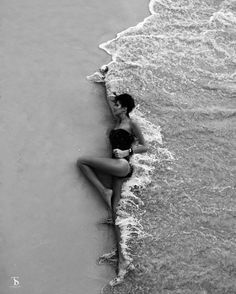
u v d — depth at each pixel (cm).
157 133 487
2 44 522
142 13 582
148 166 466
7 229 414
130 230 428
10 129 467
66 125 480
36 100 490
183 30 573
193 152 481
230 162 478
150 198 448
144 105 506
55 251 413
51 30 544
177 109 507
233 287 410
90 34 551
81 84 511
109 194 440
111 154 471
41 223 423
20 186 438
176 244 425
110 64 528
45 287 398
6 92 489
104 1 582
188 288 407
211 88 528
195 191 457
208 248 426
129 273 409
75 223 429
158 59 542
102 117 493
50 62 519
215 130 497
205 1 609
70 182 448
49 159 457
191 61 546
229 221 443
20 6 555
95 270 412
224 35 576
